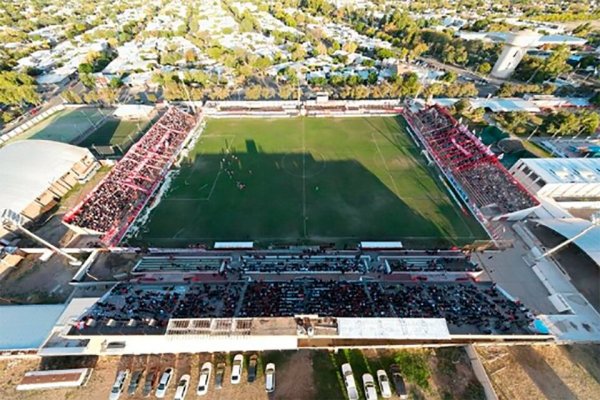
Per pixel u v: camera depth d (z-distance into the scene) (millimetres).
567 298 44750
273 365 37250
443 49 126625
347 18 187500
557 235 54562
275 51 133250
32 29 169625
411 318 36938
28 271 49594
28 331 39469
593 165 63781
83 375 35844
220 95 96062
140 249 51844
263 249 53219
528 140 79562
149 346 36312
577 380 36500
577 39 124875
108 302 42438
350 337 34750
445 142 75688
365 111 92812
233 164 73062
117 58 127625
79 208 56062
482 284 46688
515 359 38188
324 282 46250
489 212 59531
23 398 34688
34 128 85688
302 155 76188
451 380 36406
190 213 60219
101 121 88812
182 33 155000
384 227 57719
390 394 35062
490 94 99812
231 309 41344
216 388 35469
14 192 56469
